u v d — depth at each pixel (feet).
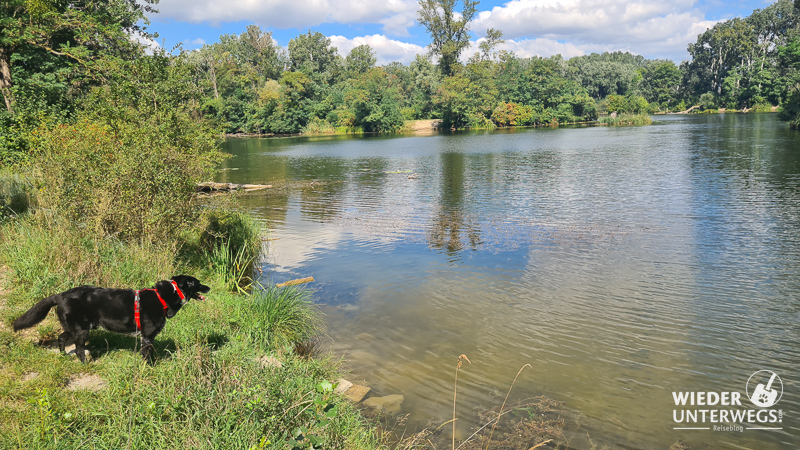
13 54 73.05
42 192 30.27
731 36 410.52
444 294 31.45
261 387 15.40
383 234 47.93
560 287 32.37
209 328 22.30
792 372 21.66
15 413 13.52
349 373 21.63
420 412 18.71
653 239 43.32
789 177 73.56
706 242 41.75
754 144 127.24
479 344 24.49
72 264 23.71
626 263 37.01
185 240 35.27
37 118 50.72
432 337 25.31
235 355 18.43
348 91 311.88
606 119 315.17
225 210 39.42
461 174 93.66
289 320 25.94
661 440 17.07
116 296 16.53
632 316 27.63
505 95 331.77
